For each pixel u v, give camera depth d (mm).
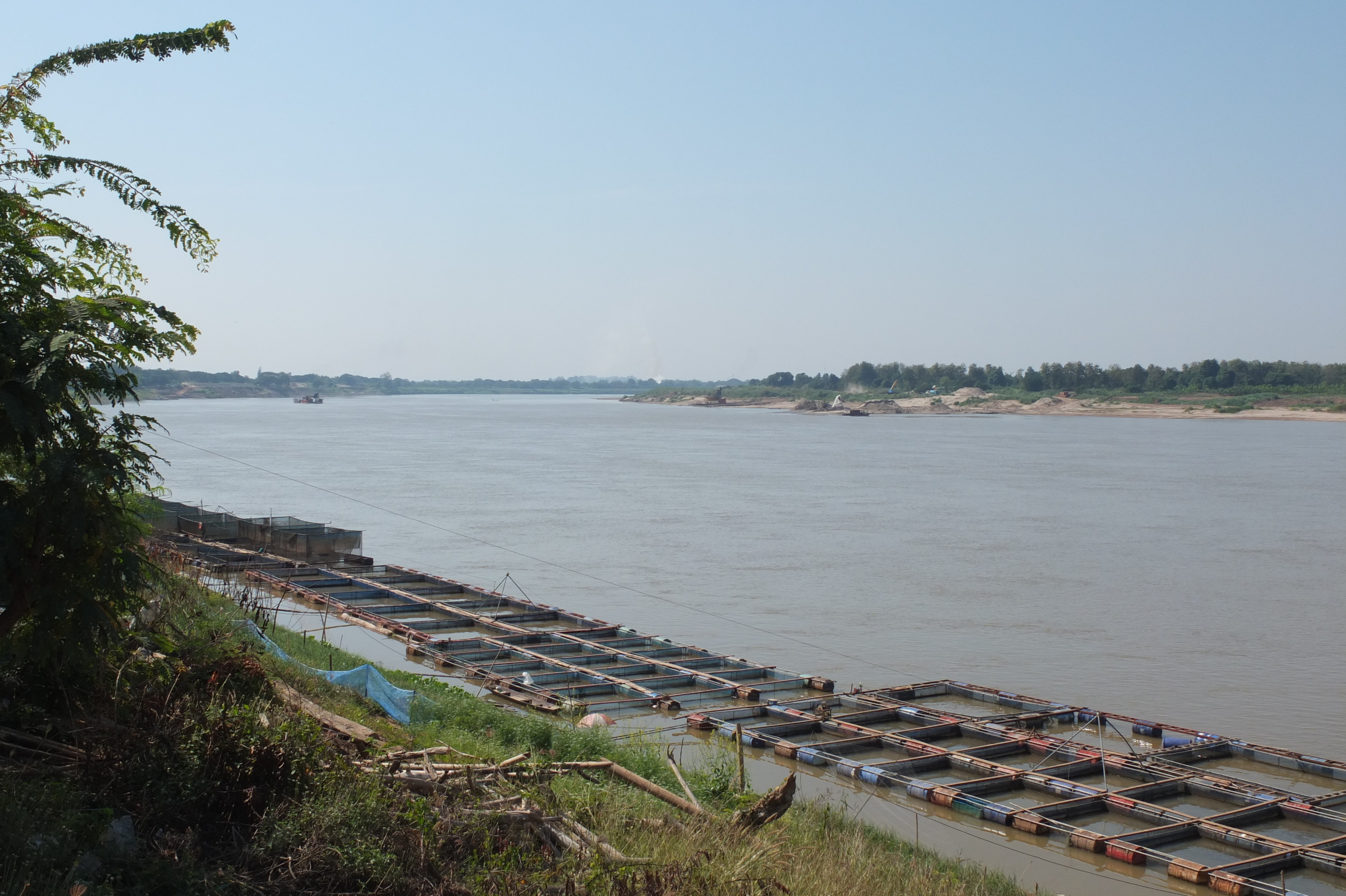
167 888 7129
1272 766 20344
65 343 8031
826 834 12547
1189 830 16344
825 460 104000
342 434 138750
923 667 27766
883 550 46812
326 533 37875
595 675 23875
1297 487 77875
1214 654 29391
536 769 10516
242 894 7406
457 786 9453
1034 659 28719
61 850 6980
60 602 8406
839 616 33562
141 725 8781
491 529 51844
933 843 15781
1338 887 14562
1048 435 163125
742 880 8812
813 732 21531
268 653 13781
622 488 72812
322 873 7754
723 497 68312
